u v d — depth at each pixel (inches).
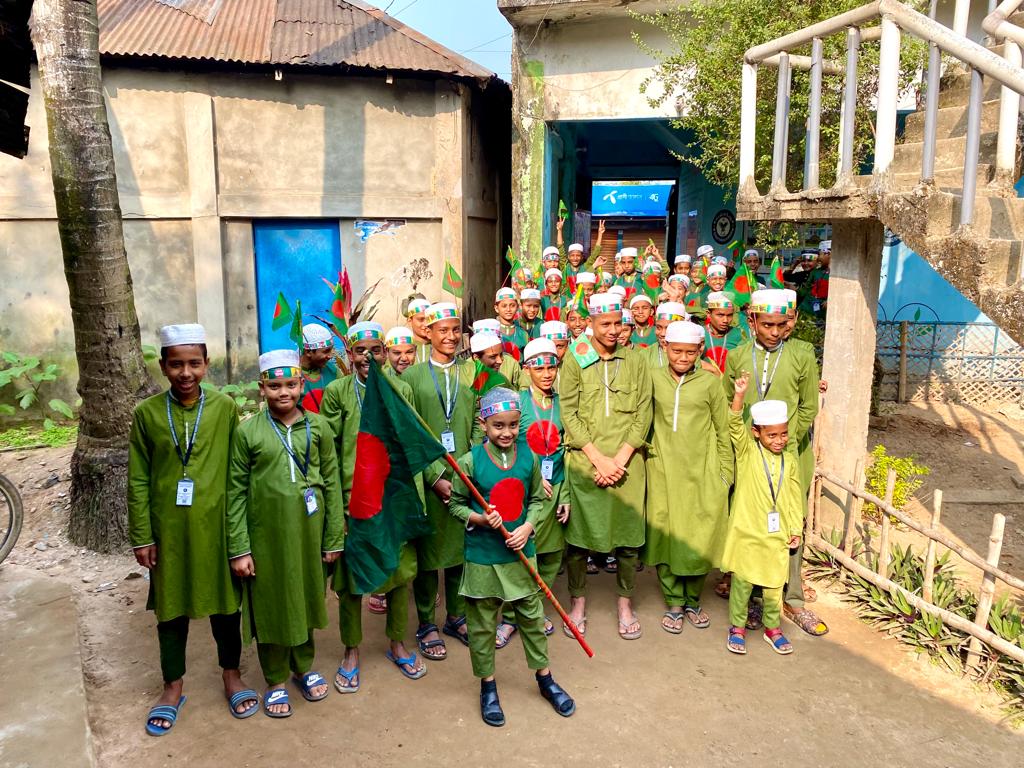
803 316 327.9
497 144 456.1
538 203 398.0
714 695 145.8
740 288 220.4
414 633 171.3
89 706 140.9
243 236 368.8
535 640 140.4
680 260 356.5
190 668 155.6
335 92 363.6
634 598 189.6
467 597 136.2
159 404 131.0
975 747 130.7
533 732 134.7
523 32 386.0
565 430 166.9
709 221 514.9
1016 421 342.0
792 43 192.4
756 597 183.6
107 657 157.5
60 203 194.2
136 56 330.6
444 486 144.2
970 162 148.4
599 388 166.1
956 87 219.6
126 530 206.1
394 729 135.7
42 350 347.9
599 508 163.6
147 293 361.1
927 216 157.0
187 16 368.2
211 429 132.1
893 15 163.6
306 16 388.5
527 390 164.9
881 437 319.0
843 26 177.0
